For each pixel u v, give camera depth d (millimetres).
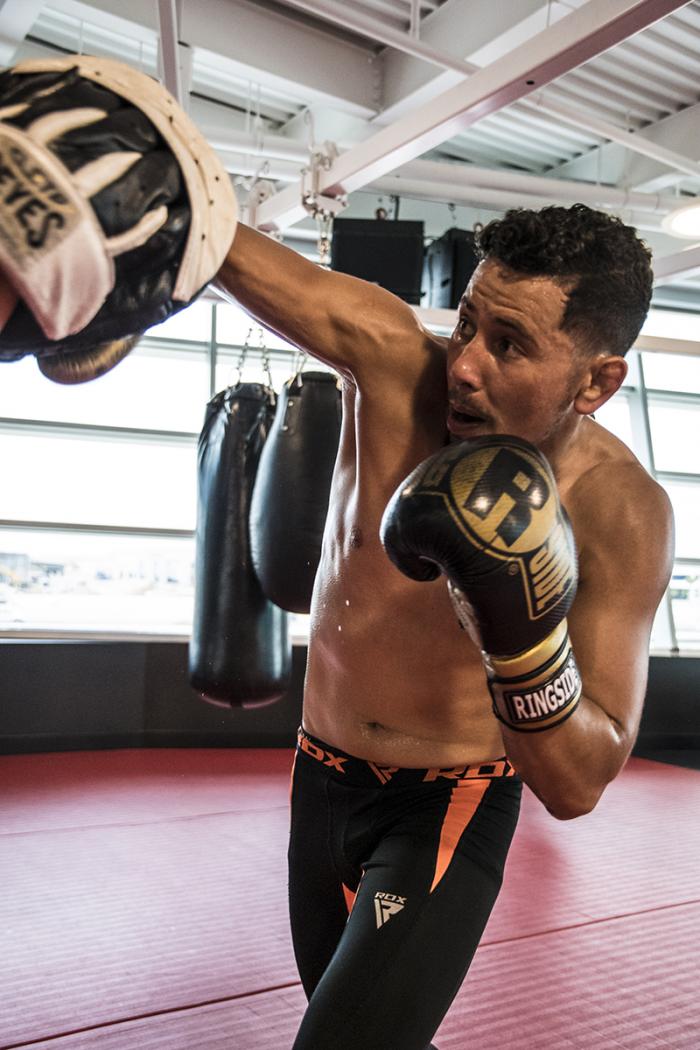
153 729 5910
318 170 3420
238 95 5660
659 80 5352
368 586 1274
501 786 1337
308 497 2832
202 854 3727
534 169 6746
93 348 933
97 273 720
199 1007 2391
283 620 3383
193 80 5480
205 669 3291
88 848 3766
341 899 1376
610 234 1035
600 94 5465
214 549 3293
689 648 7680
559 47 2525
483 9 4531
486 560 899
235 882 3389
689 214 4211
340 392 2912
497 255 1027
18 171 673
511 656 949
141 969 2611
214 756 5730
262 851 3791
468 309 1049
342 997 1057
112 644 5844
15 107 727
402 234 5527
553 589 931
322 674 1395
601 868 3758
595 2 2428
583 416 1250
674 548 1182
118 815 4301
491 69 2730
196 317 7172
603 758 1018
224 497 3283
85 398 6809
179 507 6957
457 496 912
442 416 1230
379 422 1242
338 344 1233
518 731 978
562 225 1012
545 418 1066
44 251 674
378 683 1299
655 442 7965
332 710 1372
